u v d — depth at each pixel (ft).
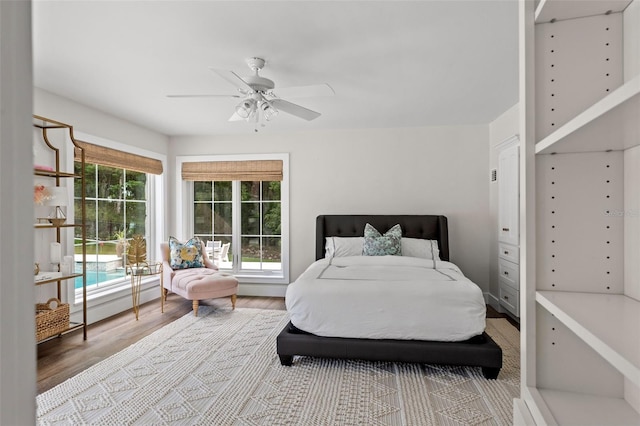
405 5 6.72
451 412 7.23
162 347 10.73
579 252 2.84
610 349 1.70
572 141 2.46
